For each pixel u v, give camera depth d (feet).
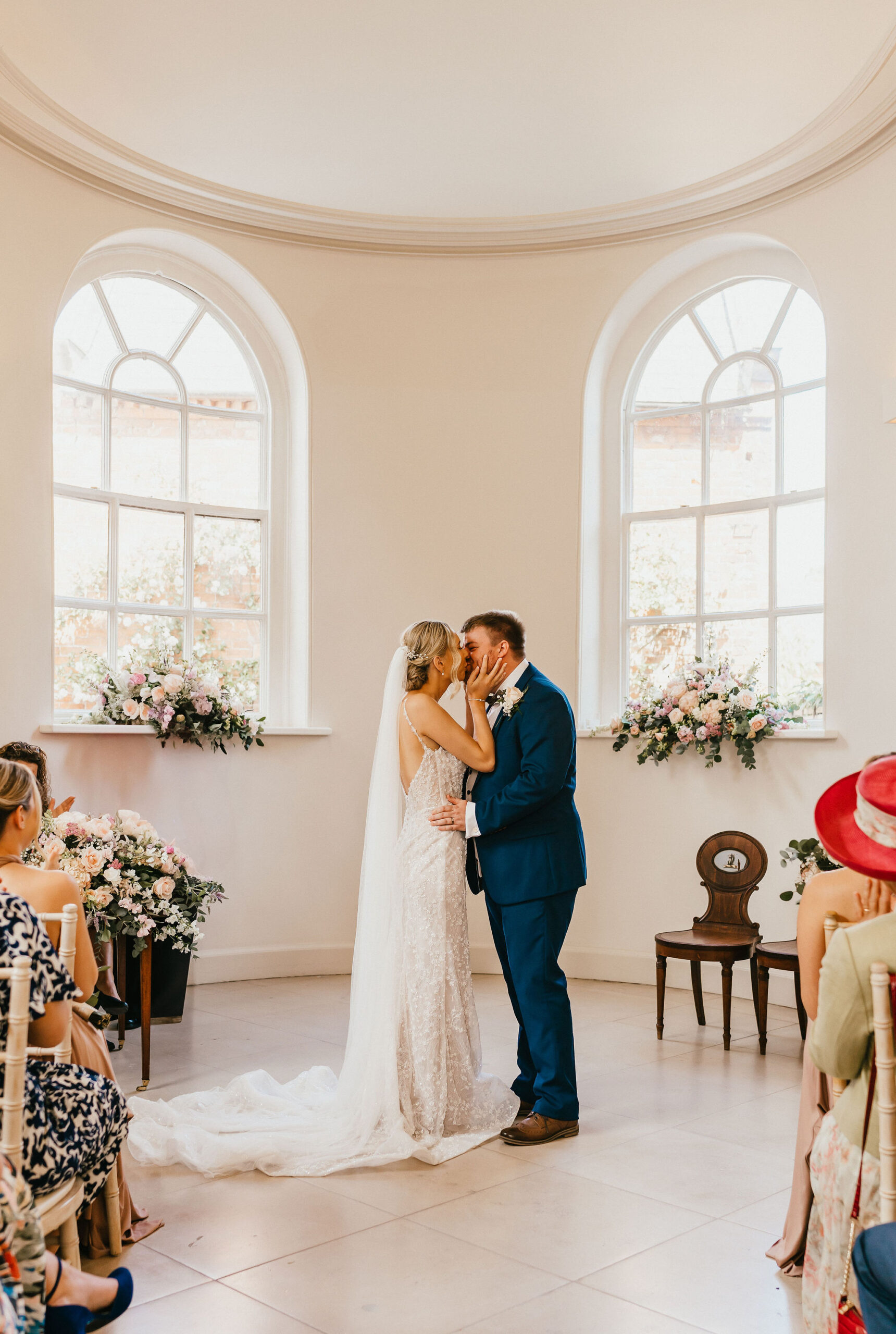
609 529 20.59
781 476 19.01
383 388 20.36
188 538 19.86
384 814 12.21
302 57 15.23
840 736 17.10
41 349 17.04
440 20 14.42
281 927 19.71
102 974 13.75
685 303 20.06
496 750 12.17
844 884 7.77
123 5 14.02
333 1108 11.91
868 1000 6.62
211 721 18.35
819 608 18.34
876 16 14.08
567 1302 8.20
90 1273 8.51
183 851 18.80
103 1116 8.14
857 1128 6.79
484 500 20.39
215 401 20.27
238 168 18.17
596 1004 17.92
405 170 18.28
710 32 14.58
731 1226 9.55
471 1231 9.43
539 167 18.16
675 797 19.12
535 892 11.87
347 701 20.15
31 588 16.80
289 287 20.01
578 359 20.16
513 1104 12.25
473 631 12.44
